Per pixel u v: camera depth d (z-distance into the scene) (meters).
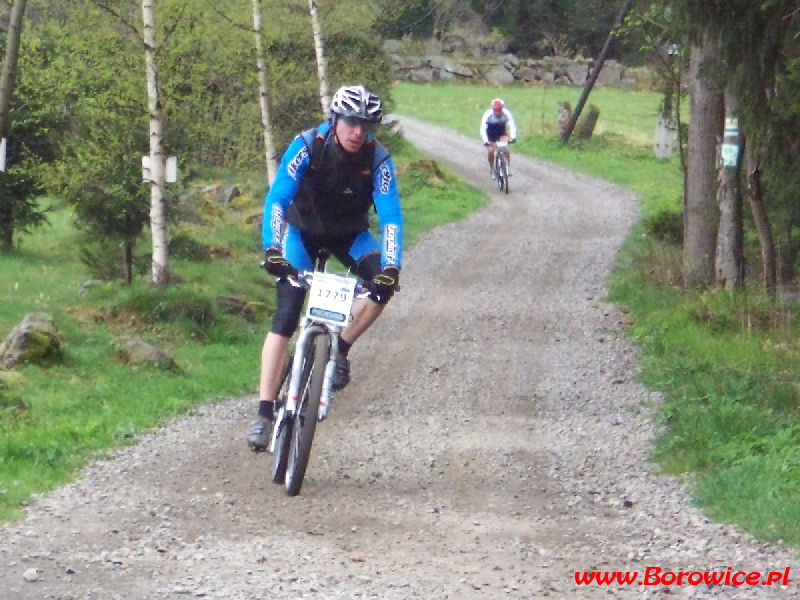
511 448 7.77
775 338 12.10
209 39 16.88
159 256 13.87
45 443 7.21
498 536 5.52
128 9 14.55
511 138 29.22
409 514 5.90
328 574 4.71
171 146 14.93
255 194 24.00
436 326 13.42
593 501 6.37
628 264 17.95
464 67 52.34
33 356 10.02
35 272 15.72
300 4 21.03
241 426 8.33
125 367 10.33
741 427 7.75
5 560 4.75
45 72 14.50
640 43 17.25
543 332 13.12
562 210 26.23
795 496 5.99
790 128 11.79
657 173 33.12
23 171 15.46
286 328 6.04
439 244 21.14
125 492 6.13
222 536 5.30
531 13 51.84
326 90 19.73
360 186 5.85
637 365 11.20
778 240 15.21
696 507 6.14
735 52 11.15
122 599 4.29
